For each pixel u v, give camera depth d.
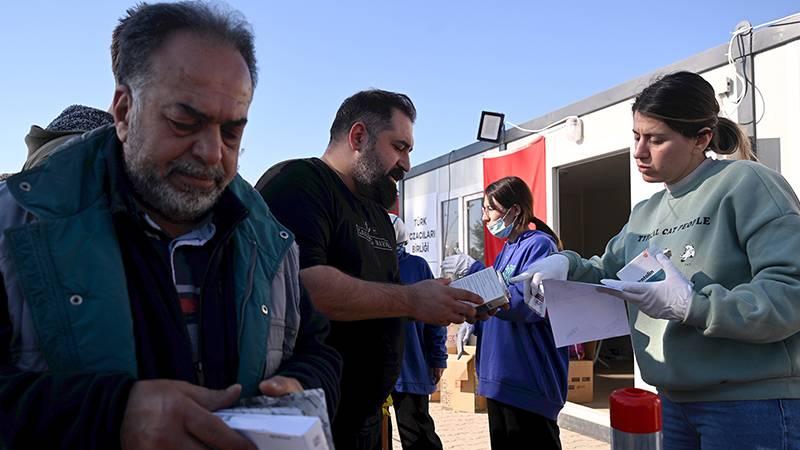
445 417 6.40
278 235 1.43
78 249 1.08
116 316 1.08
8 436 0.93
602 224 12.63
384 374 2.24
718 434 1.85
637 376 5.66
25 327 1.06
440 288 2.12
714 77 4.83
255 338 1.27
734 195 1.86
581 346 6.95
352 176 2.36
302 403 1.09
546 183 6.83
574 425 5.96
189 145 1.16
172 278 1.20
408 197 10.80
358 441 2.21
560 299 2.08
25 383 0.98
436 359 4.43
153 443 0.93
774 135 4.38
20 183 1.11
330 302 1.93
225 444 0.93
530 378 3.14
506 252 3.59
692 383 1.87
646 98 2.01
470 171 8.62
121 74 1.20
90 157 1.22
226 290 1.28
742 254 1.85
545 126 6.88
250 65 1.27
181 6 1.18
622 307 2.15
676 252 1.99
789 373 1.79
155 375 1.13
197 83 1.13
